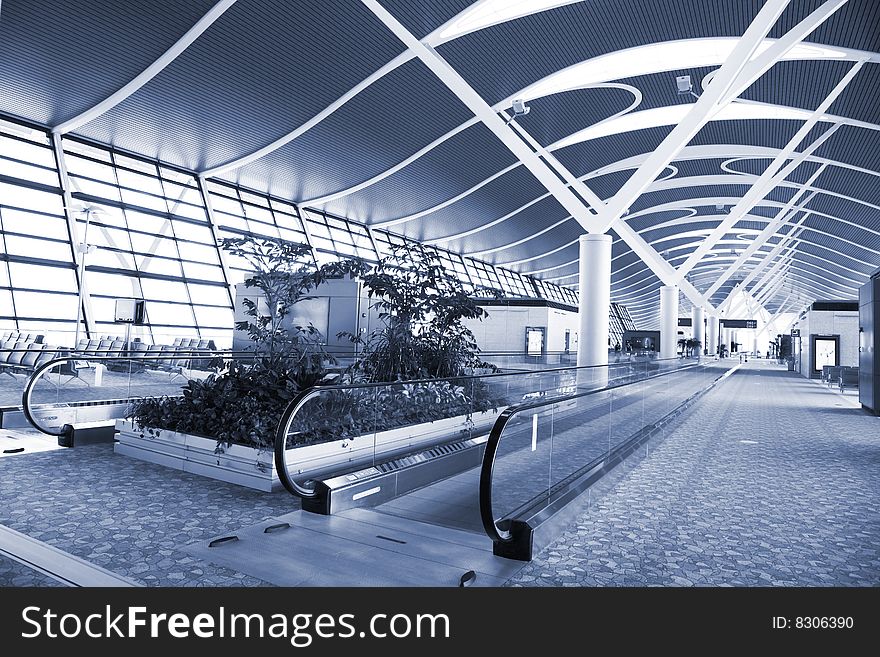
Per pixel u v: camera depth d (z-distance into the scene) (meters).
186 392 9.57
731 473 9.59
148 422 9.16
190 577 4.78
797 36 17.19
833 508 7.56
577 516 6.94
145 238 24.09
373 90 22.41
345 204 33.34
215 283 25.81
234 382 9.66
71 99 20.55
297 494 6.71
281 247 10.78
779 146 32.69
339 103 22.73
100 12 16.94
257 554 5.31
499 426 5.45
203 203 27.45
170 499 7.04
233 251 10.65
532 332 36.31
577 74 24.48
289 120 23.55
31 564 4.86
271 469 7.53
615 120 29.12
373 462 9.09
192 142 24.45
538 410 6.32
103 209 22.95
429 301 12.99
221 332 25.08
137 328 22.23
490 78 22.45
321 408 8.24
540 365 29.05
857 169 34.62
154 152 25.25
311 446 7.98
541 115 26.75
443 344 13.17
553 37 20.44
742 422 16.36
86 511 6.47
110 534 5.75
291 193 31.17
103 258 22.44
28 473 8.01
